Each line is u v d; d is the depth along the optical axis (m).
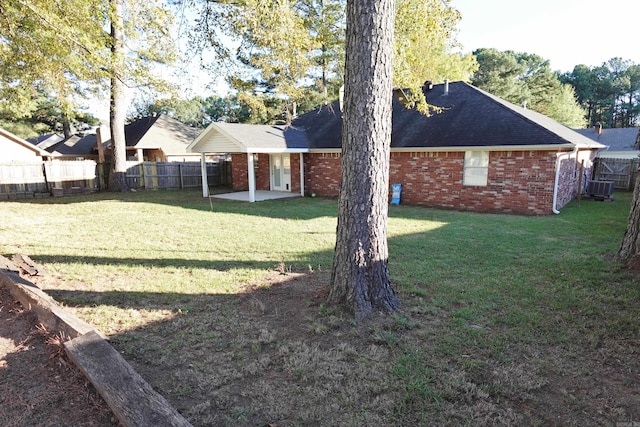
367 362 3.00
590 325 3.61
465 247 6.73
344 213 3.86
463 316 3.83
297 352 3.17
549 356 3.07
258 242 7.25
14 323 3.70
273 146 14.06
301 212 11.02
